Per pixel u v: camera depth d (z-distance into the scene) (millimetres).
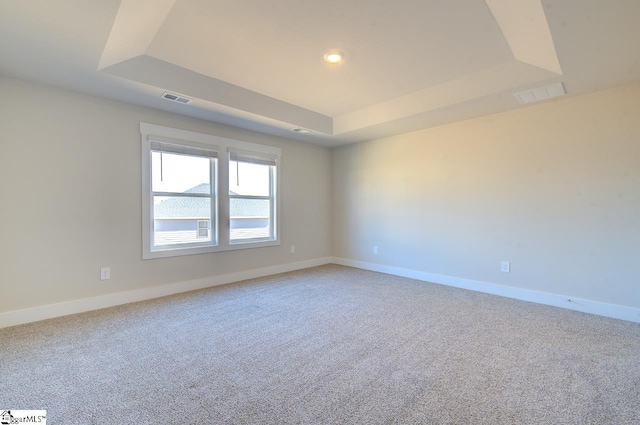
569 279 3199
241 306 3238
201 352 2238
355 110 4168
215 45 2480
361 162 5152
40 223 2811
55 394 1729
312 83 3230
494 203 3707
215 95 3211
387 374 1952
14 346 2301
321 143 5238
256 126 4156
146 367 2027
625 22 1832
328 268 5184
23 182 2727
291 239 5016
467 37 2338
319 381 1875
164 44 2471
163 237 3646
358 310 3133
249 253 4457
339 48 2520
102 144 3135
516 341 2424
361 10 2033
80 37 2051
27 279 2756
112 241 3213
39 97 2791
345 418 1544
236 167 4270
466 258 3967
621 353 2225
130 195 3324
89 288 3080
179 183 3768
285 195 4910
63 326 2680
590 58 2299
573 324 2768
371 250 5055
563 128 3197
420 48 2508
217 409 1613
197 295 3613
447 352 2246
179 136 3676
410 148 4504
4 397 1694
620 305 2916
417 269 4473
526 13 1936
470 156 3896
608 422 1519
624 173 2879
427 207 4336
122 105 3252
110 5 1727
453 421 1521
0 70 2537
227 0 1934
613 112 2916
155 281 3527
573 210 3164
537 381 1871
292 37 2363
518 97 3113
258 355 2199
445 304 3328
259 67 2859
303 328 2676
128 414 1572
